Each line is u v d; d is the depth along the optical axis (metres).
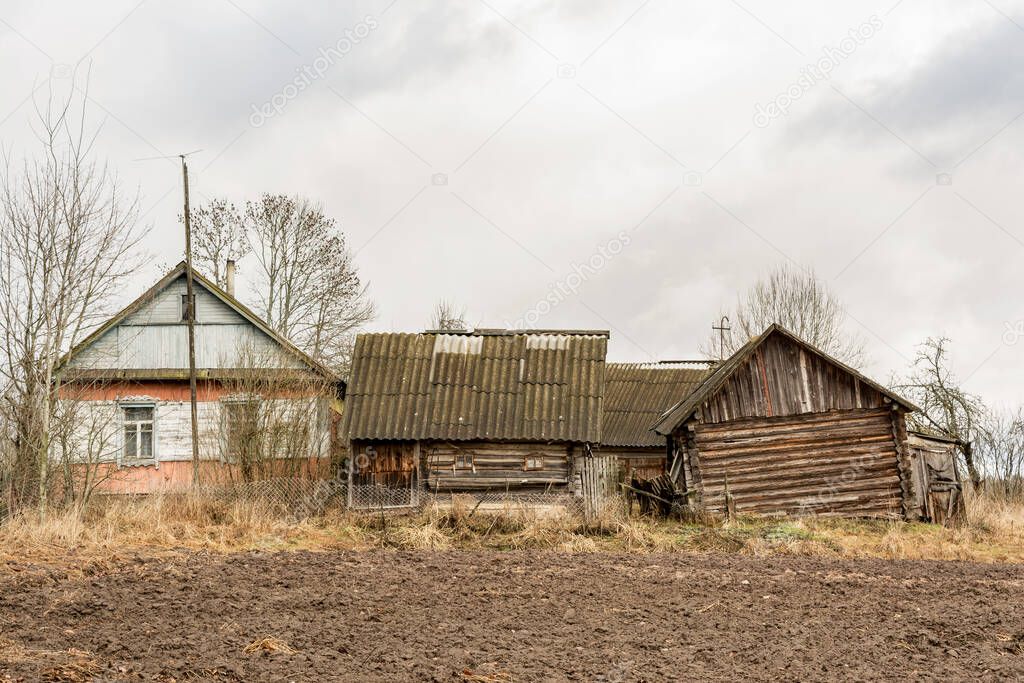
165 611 13.66
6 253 22.59
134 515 21.98
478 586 16.44
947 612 14.83
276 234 46.22
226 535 21.42
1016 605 15.48
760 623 14.05
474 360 28.56
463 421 26.97
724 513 26.47
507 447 26.89
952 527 26.11
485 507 25.02
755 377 27.25
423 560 19.28
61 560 16.91
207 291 30.83
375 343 29.09
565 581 17.11
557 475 26.72
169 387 30.12
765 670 11.56
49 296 22.67
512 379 27.98
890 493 26.69
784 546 22.53
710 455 26.86
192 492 24.05
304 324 46.16
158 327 30.69
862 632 13.54
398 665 11.26
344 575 17.03
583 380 27.92
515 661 11.75
